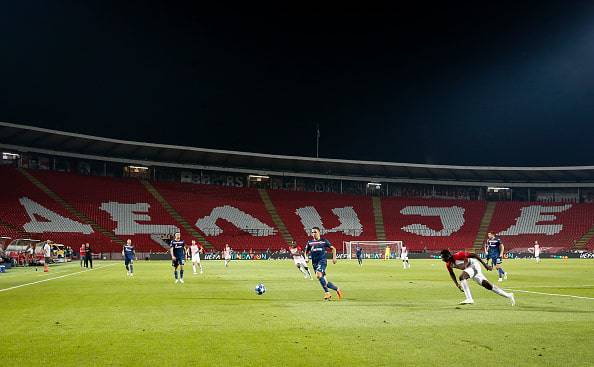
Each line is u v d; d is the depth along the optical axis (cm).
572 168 8675
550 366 784
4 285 2431
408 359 832
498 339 989
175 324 1188
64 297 1833
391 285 2370
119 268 4312
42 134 7081
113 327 1148
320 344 950
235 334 1056
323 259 1741
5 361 830
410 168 9100
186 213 7981
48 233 6619
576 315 1302
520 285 2353
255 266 4772
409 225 8769
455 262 1564
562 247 8219
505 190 9938
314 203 9031
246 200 8725
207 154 8331
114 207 7600
